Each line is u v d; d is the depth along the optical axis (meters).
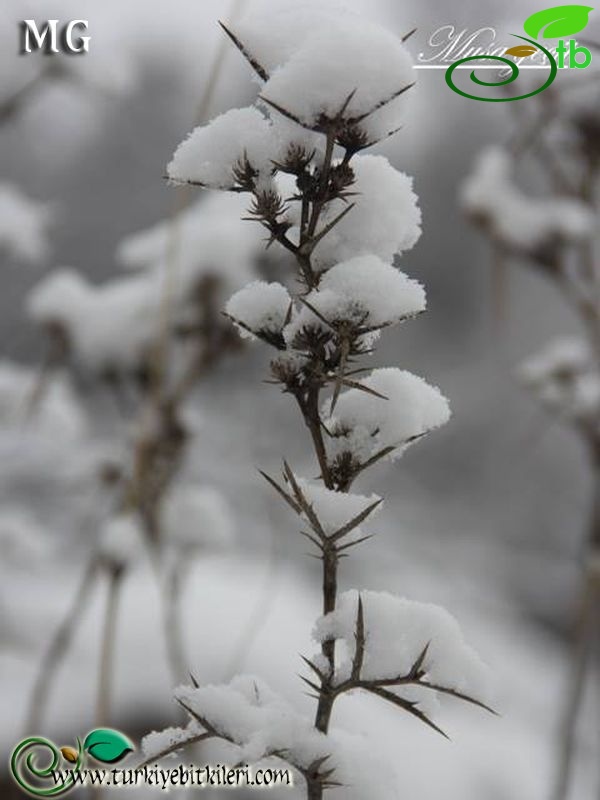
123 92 2.29
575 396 2.24
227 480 5.28
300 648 3.34
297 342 0.92
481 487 9.62
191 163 0.93
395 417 0.94
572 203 2.17
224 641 3.20
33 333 2.57
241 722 0.93
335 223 0.92
